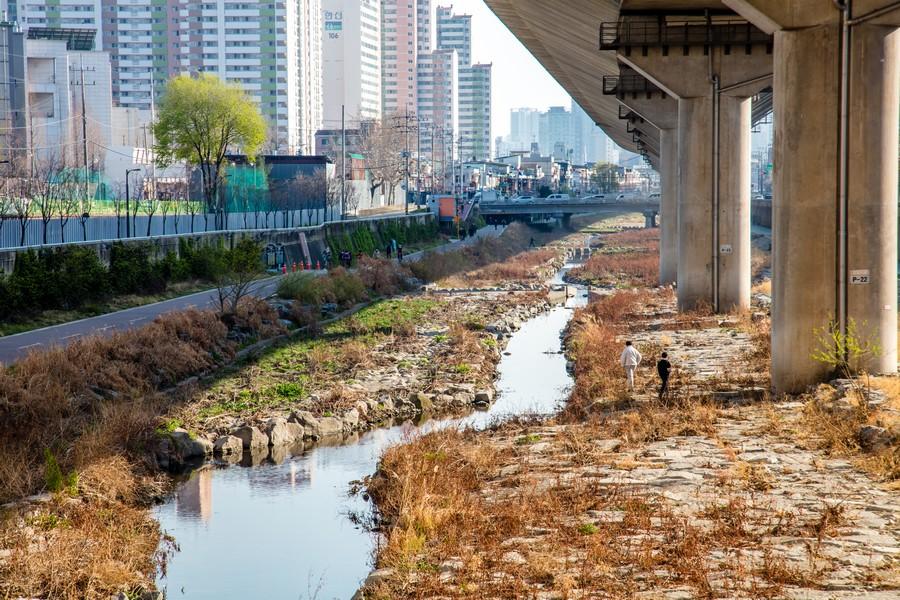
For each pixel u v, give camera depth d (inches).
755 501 777.6
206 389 1497.3
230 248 2950.3
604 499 811.4
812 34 1187.3
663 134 2997.0
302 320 2240.4
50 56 6318.9
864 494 790.5
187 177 4697.3
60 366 1305.4
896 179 1201.4
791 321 1226.0
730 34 2076.8
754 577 609.3
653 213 7327.8
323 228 3998.5
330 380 1605.6
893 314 1206.3
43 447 1016.9
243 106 3954.2
